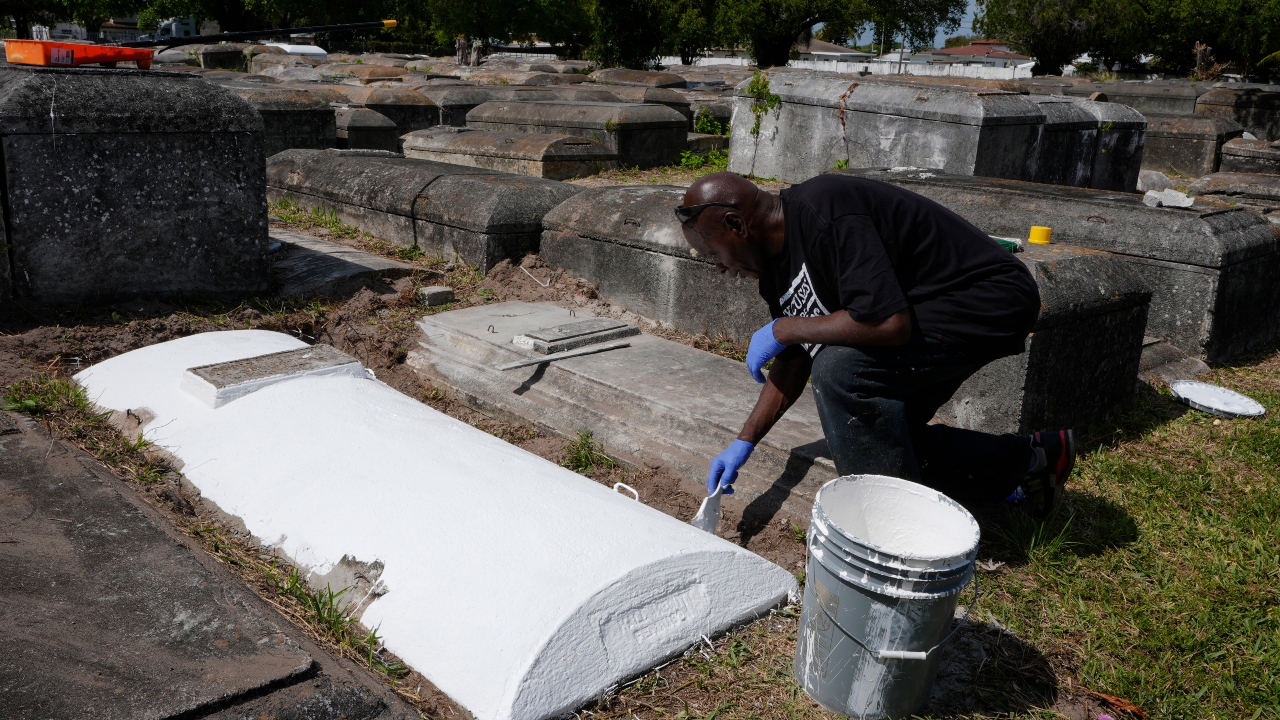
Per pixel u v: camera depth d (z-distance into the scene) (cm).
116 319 484
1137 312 441
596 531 263
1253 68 3119
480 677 225
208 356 394
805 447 353
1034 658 267
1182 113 1927
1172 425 448
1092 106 1024
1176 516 354
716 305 507
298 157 786
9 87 456
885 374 281
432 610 244
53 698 199
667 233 523
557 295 568
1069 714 245
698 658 253
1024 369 377
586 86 1627
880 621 220
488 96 1454
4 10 3744
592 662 233
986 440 320
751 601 273
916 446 319
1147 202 562
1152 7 3338
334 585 265
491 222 586
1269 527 345
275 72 2152
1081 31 3547
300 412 335
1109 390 442
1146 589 305
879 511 258
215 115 507
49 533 268
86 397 384
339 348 513
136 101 482
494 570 247
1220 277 518
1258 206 873
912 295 276
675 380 424
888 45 6931
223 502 306
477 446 319
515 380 449
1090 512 355
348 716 210
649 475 374
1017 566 316
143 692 204
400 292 555
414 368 489
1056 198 578
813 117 989
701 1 4147
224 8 4034
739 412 386
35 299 476
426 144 1108
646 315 544
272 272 586
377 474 294
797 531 329
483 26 4272
